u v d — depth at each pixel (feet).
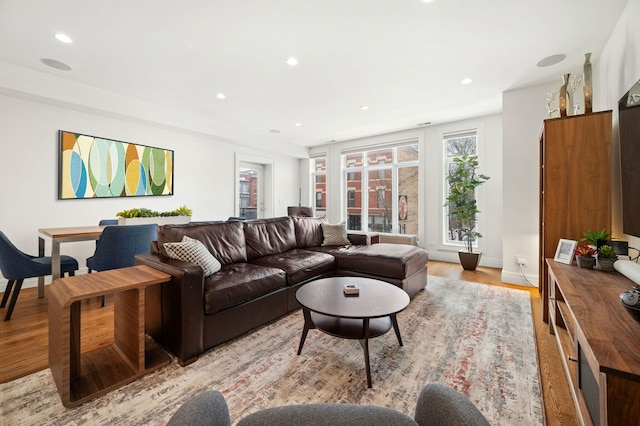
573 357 4.44
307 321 6.24
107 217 12.55
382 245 12.08
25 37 7.71
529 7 6.61
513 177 11.53
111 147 12.56
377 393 4.98
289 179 22.63
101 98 11.37
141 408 4.57
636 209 5.68
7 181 10.05
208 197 16.76
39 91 9.84
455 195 14.23
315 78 10.28
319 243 13.03
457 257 15.90
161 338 6.40
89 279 5.58
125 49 8.32
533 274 11.25
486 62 9.18
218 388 5.08
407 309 8.87
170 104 13.05
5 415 4.38
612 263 6.20
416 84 10.83
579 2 6.48
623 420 2.75
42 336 6.93
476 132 15.14
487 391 5.02
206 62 9.09
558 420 4.37
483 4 6.51
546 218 7.87
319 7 6.56
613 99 7.64
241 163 19.76
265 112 14.23
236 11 6.68
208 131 15.52
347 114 14.52
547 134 7.82
